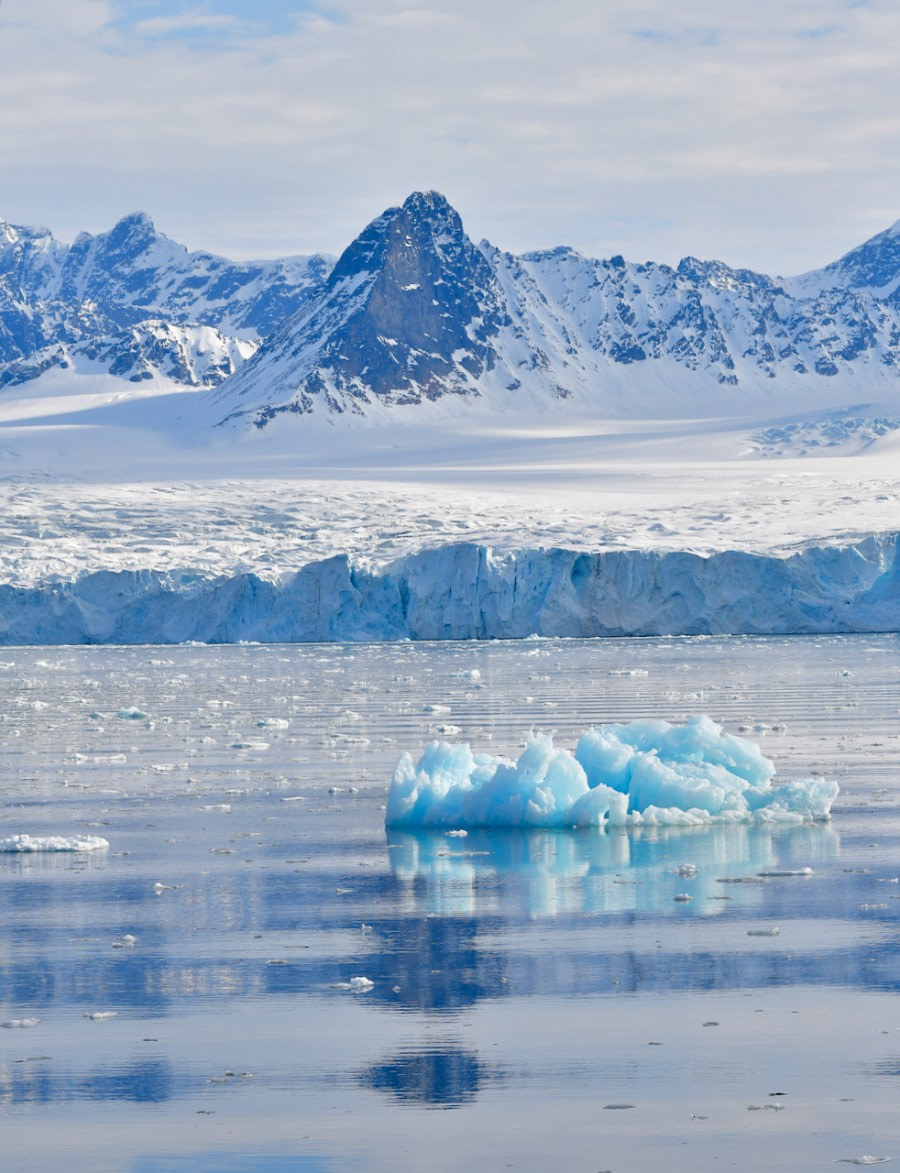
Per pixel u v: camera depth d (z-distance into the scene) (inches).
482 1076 1825.8
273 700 7829.7
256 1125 1685.5
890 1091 1747.0
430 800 3668.8
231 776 4648.1
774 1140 1614.2
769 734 5556.1
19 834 3604.8
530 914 2659.9
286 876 3043.8
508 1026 2014.0
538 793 3622.0
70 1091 1798.7
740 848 3262.8
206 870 3120.1
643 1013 2058.3
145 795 4254.4
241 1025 2041.1
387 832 3567.9
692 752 3850.9
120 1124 1695.4
